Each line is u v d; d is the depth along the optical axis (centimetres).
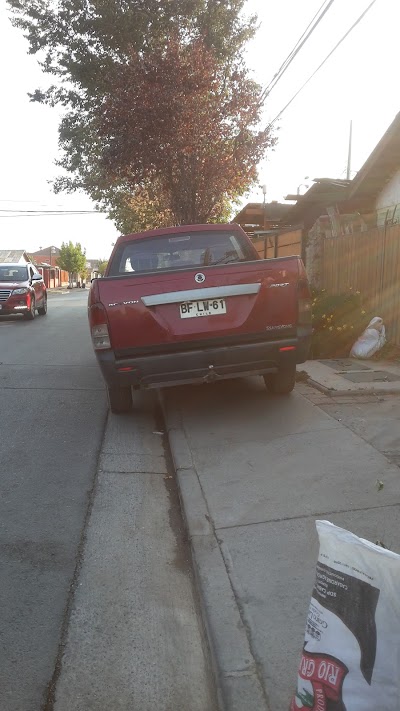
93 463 527
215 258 677
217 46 1866
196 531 371
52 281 8281
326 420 579
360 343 888
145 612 310
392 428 543
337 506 394
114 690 254
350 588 181
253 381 782
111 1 1877
